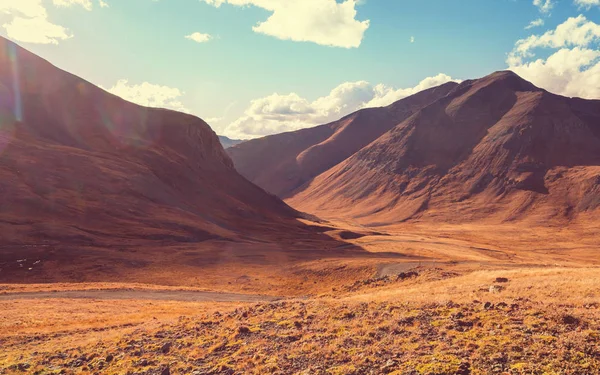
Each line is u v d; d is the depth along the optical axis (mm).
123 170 117500
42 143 118688
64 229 77750
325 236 124562
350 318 16359
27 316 29000
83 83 159750
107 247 74500
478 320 13648
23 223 77062
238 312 21016
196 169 156375
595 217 183500
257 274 62469
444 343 11719
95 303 36250
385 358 11281
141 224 92562
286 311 19531
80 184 101562
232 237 98062
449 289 23359
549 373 9102
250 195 168500
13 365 15133
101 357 15336
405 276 38000
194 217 108438
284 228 131750
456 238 157000
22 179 93688
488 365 9852
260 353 13297
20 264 60719
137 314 30109
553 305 15227
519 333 11750
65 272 59312
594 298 16625
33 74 146875
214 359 13617
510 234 170125
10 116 126562
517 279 25812
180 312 31266
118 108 160000
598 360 9562
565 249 134250
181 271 63656
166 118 171875
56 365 15086
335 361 11688
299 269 63406
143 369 13289
